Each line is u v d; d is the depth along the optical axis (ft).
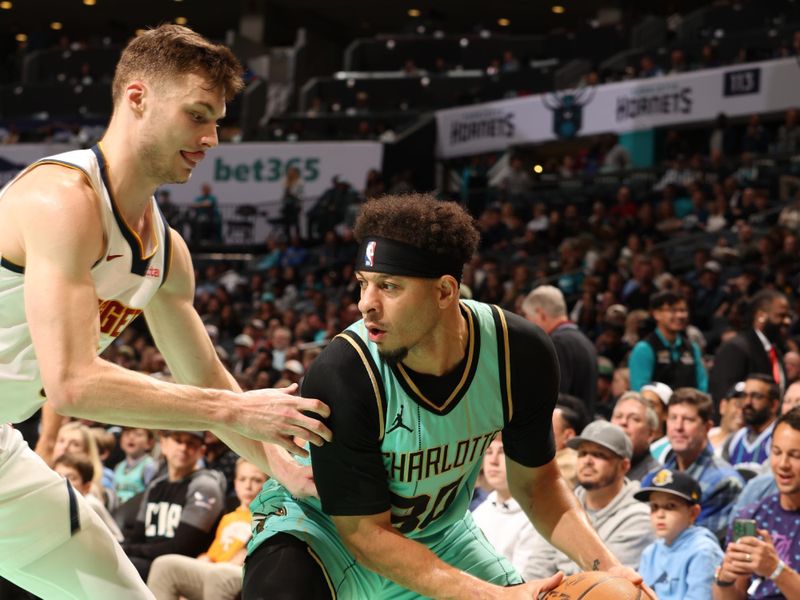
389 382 7.79
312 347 33.09
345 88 69.77
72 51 77.00
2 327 8.01
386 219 7.43
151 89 7.74
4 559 8.77
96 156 7.93
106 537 8.95
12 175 61.82
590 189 51.19
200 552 16.51
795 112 48.44
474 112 59.16
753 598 12.34
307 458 8.88
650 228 43.65
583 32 67.82
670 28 66.74
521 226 48.11
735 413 18.22
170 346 9.30
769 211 43.11
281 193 57.41
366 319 7.57
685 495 12.93
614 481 13.89
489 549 9.37
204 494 16.70
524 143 57.41
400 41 73.00
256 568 8.39
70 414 7.48
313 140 60.59
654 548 13.20
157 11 87.45
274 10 84.38
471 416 8.04
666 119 53.16
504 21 83.35
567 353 18.94
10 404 8.30
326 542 8.55
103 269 8.05
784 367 20.93
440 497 8.50
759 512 13.00
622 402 16.08
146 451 21.11
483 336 7.95
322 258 52.31
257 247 56.70
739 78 51.26
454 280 7.54
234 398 7.68
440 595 7.83
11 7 87.30
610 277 35.45
